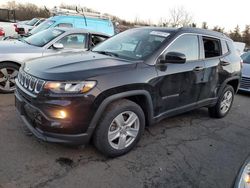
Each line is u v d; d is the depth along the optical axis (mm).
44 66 3479
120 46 4402
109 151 3529
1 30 13219
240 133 5012
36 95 3230
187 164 3699
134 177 3283
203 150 4160
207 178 3430
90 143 3846
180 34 4328
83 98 3152
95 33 7105
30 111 3334
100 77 3275
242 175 2227
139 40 4344
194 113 5832
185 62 4320
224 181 3400
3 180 2967
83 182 3082
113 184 3109
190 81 4430
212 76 4938
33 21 18281
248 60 9141
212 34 5078
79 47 6805
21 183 2953
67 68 3346
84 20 12359
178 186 3207
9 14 27594
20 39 7246
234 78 5582
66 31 6699
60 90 3119
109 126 3428
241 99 7891
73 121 3158
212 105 5312
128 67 3598
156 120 4059
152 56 3885
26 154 3496
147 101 3781
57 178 3100
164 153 3920
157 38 4246
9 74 5891
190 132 4777
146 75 3697
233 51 5656
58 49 6363
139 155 3781
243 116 6113
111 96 3348
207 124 5270
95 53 4289
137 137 3805
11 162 3297
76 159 3506
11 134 3965
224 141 4570
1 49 5824
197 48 4648
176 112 4402
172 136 4523
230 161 3908
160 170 3486
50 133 3193
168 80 4020
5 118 4508
